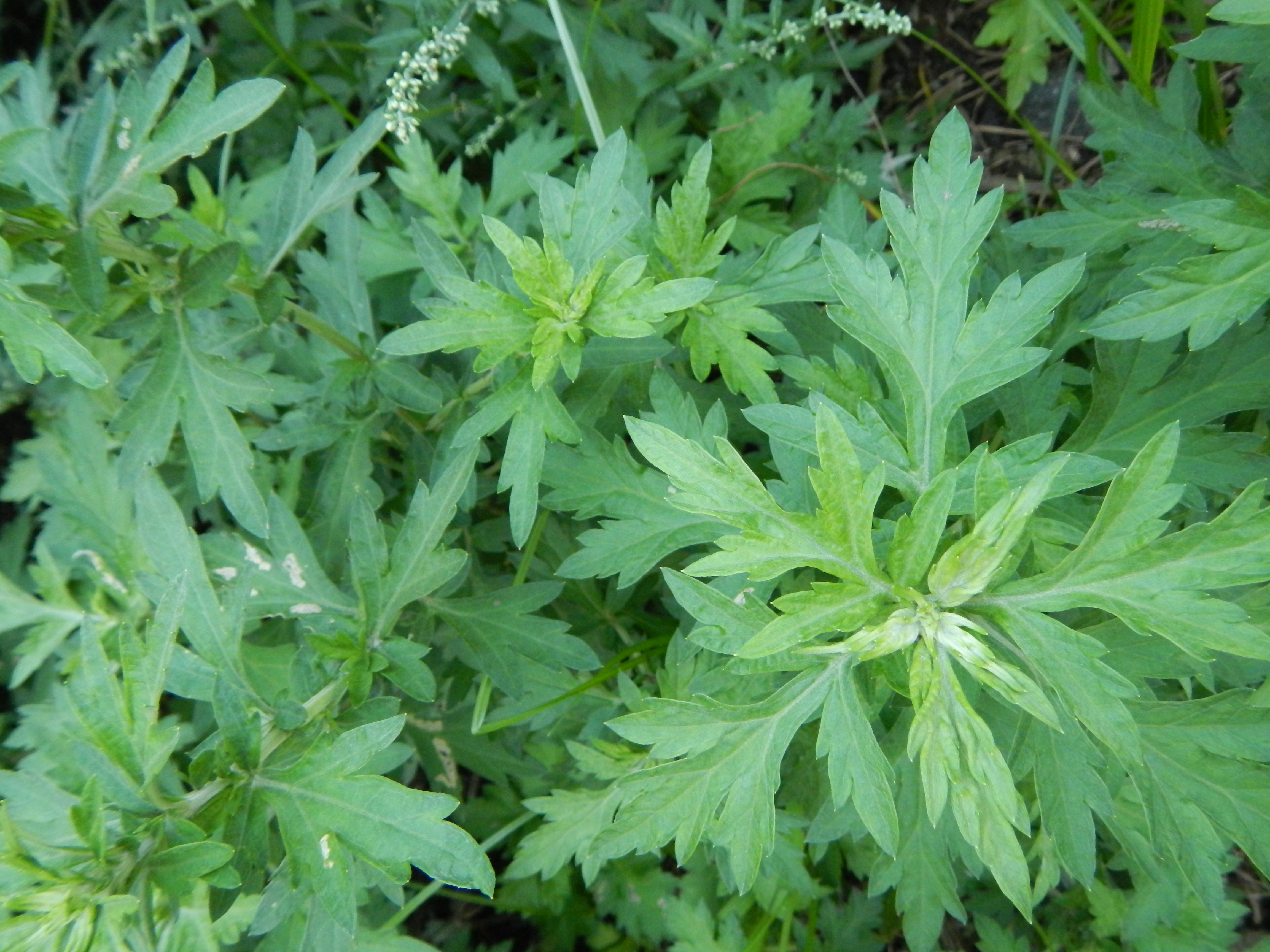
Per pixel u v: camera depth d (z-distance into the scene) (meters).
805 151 0.45
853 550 0.24
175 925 0.34
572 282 0.27
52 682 0.44
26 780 0.27
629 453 0.35
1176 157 0.31
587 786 0.38
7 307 0.25
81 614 0.40
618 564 0.30
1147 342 0.28
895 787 0.30
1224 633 0.23
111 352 0.42
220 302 0.30
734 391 0.31
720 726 0.26
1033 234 0.33
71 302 0.28
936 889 0.30
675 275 0.32
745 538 0.24
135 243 0.29
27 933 0.22
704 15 0.45
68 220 0.27
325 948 0.27
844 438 0.23
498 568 0.42
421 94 0.47
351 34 0.49
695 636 0.26
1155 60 0.45
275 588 0.31
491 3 0.41
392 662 0.29
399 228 0.44
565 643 0.32
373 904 0.40
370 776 0.25
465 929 0.47
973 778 0.24
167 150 0.27
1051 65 0.48
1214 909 0.26
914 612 0.24
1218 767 0.27
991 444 0.34
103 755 0.24
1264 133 0.32
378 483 0.40
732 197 0.45
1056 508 0.29
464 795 0.49
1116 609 0.23
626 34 0.47
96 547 0.40
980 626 0.24
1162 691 0.33
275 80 0.27
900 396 0.29
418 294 0.43
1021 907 0.23
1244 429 0.34
